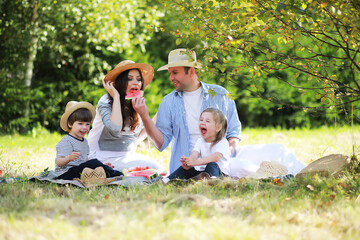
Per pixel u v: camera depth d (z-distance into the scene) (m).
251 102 16.94
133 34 15.85
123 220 3.44
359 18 4.70
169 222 3.43
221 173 5.57
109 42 14.48
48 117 15.39
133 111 6.06
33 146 10.08
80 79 16.42
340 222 3.77
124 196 4.54
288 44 5.35
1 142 10.86
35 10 12.91
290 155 6.10
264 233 3.38
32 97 14.88
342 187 4.93
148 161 6.09
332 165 5.39
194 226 3.38
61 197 4.64
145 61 16.42
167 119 6.11
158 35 17.98
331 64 5.41
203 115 5.62
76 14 12.91
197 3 5.14
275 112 17.45
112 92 5.86
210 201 4.14
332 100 5.82
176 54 6.05
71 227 3.33
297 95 16.33
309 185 4.87
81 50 15.40
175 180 5.23
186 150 6.03
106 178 5.41
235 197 4.42
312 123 16.55
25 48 13.49
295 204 4.20
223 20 4.99
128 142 6.17
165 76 17.25
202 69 5.34
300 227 3.61
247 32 5.19
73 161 5.61
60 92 15.77
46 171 5.63
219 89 6.24
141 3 14.33
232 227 3.40
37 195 4.61
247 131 14.02
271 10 4.88
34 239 3.11
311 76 5.57
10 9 12.86
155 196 4.36
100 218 3.60
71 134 5.72
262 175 5.50
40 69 16.30
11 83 13.83
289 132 13.23
